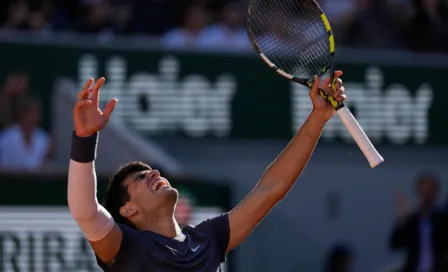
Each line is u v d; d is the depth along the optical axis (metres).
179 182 30.42
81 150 14.76
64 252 29.33
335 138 40.94
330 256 38.84
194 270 15.70
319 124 16.88
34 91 36.09
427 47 44.81
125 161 35.03
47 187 29.47
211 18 43.25
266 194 16.72
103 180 29.77
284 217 40.78
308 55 19.20
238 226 16.52
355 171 41.31
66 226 29.41
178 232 16.09
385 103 41.06
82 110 14.72
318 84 16.73
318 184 41.03
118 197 16.16
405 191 41.66
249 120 38.97
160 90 38.03
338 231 41.28
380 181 41.53
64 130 35.78
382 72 41.00
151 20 42.56
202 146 38.53
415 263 36.66
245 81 38.84
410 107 41.31
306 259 40.88
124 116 37.69
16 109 35.34
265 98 39.03
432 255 36.69
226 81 38.72
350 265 38.78
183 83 38.28
